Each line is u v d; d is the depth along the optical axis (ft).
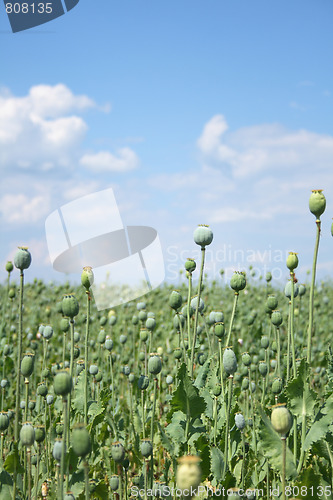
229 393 6.48
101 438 7.84
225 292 20.51
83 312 16.10
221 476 6.48
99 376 8.05
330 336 13.73
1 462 6.64
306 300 17.72
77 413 7.63
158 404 8.70
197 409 6.63
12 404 9.14
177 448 6.66
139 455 7.24
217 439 6.97
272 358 9.43
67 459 6.49
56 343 13.30
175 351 7.63
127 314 15.97
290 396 6.33
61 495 5.77
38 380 10.57
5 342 11.39
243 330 13.23
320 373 9.24
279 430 5.70
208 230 6.89
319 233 6.30
